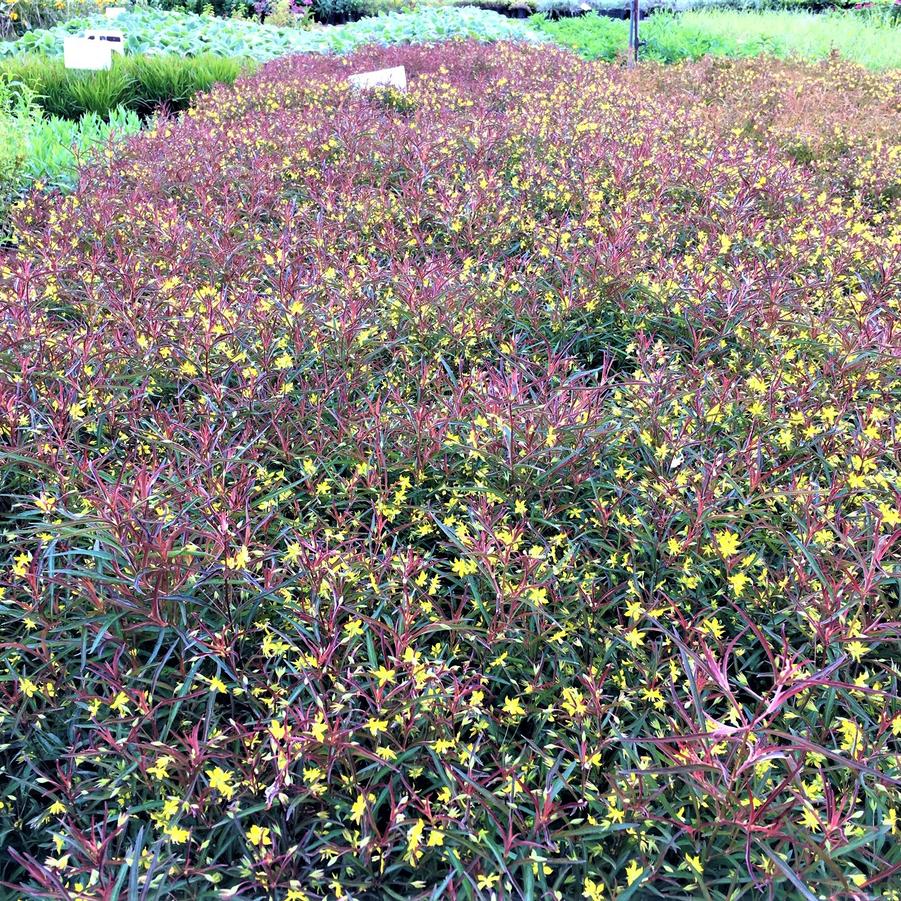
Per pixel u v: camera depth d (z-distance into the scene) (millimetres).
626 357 3289
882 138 6473
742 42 12781
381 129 5840
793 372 3025
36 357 2936
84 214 4438
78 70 8367
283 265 3611
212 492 2320
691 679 1732
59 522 2262
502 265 3979
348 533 2363
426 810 1641
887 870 1517
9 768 1956
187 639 1916
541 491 2424
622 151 5270
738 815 1575
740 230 4211
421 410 2602
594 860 1731
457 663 2088
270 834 1735
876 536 2010
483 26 13234
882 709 1866
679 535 2314
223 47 11602
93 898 1521
